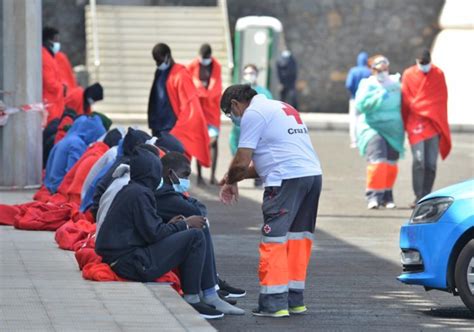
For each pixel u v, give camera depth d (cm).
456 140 7506
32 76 4369
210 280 2353
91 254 2523
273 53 6788
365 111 4328
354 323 2300
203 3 9138
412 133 4356
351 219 4050
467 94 9006
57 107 4731
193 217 2355
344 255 3253
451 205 2380
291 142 2348
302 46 9275
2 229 3256
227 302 2427
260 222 3909
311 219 2386
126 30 8812
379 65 4325
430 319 2358
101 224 2458
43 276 2467
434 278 2386
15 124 4347
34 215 3256
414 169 4384
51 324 2003
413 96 4344
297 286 2386
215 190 4822
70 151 3644
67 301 2200
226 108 2383
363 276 2898
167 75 4097
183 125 4059
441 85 4369
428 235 2394
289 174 2328
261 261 2341
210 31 8906
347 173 5550
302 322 2302
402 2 9312
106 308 2139
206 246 2350
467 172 5650
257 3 9219
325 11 9262
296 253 2384
